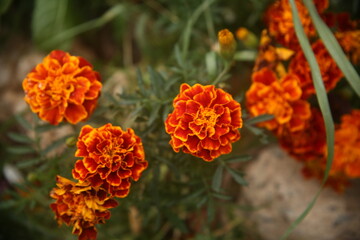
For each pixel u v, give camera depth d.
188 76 0.45
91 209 0.39
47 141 0.58
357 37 0.46
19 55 0.64
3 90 0.63
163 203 0.47
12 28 0.65
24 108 0.61
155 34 0.63
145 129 0.44
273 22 0.46
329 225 0.50
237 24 0.61
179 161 0.44
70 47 0.63
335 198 0.51
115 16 0.62
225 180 0.55
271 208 0.52
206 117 0.38
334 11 0.55
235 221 0.54
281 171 0.53
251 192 0.53
